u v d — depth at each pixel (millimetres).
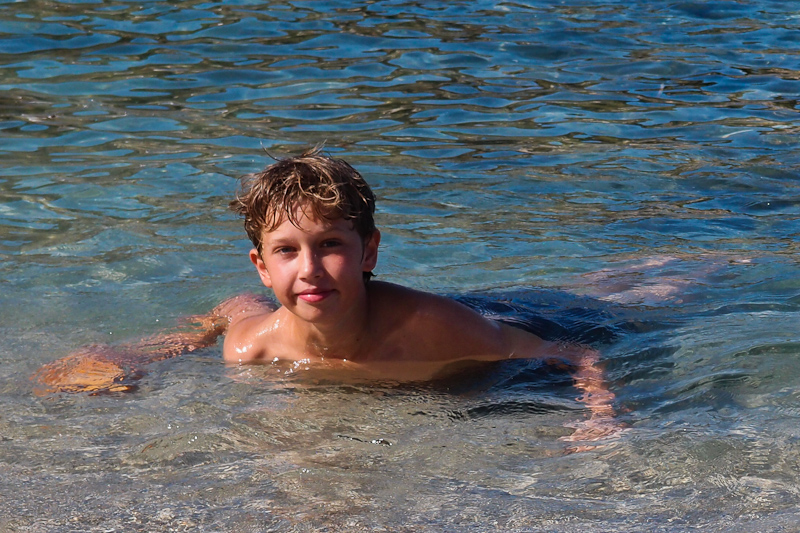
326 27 11344
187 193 6613
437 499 2971
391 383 3959
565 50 10734
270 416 3609
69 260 5465
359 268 3801
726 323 4531
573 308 4773
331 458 3266
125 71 9562
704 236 5953
